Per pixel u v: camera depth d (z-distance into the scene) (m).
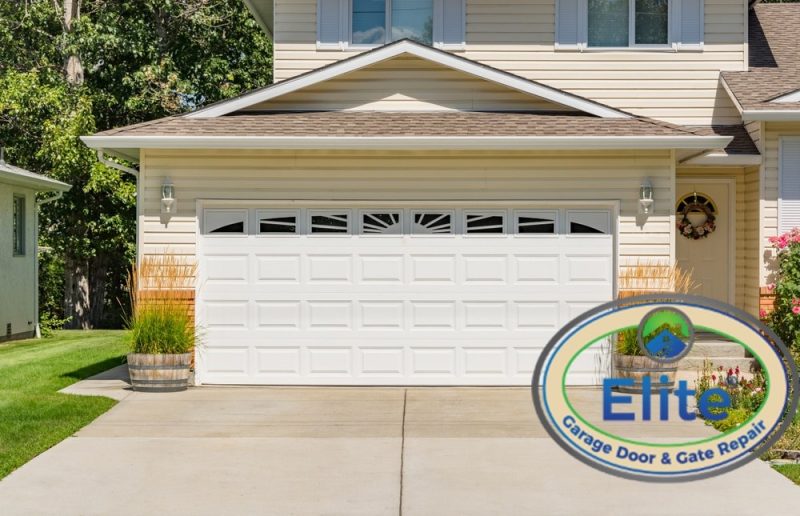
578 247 12.93
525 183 12.88
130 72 26.64
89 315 28.50
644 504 7.48
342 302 13.01
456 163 12.90
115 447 9.30
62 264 27.25
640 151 12.80
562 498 7.62
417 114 13.49
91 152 24.19
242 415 10.91
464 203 12.91
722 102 15.98
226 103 13.42
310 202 12.91
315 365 13.01
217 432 9.99
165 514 7.23
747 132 15.23
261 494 7.72
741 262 15.62
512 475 8.29
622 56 16.06
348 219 12.98
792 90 13.80
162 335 12.42
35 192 22.02
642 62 16.06
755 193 14.73
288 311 12.99
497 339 12.97
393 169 12.90
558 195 12.85
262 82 28.38
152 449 9.22
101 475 8.30
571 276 12.93
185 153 12.85
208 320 12.98
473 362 12.98
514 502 7.52
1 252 19.69
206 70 26.78
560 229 12.94
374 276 12.98
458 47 16.19
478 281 12.98
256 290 12.98
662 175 12.80
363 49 16.30
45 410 10.98
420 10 16.30
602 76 16.09
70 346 18.95
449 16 16.22
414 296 12.98
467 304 12.98
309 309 12.99
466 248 12.98
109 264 29.78
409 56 13.57
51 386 12.90
